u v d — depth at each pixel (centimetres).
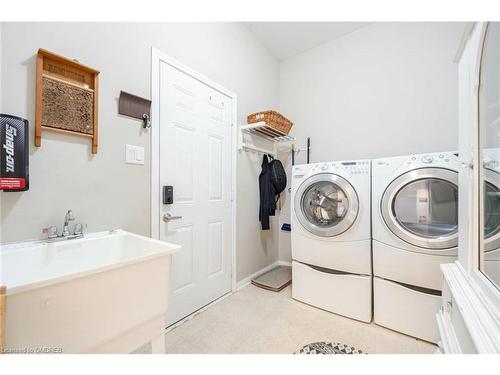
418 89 220
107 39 132
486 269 83
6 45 98
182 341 150
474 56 89
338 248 181
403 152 228
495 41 81
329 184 194
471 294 80
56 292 68
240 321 174
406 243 154
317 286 194
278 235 305
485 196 86
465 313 71
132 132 144
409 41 224
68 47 116
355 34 254
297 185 207
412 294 153
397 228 156
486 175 86
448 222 148
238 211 237
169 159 168
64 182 114
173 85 170
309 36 262
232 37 228
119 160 138
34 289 64
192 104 186
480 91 87
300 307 196
